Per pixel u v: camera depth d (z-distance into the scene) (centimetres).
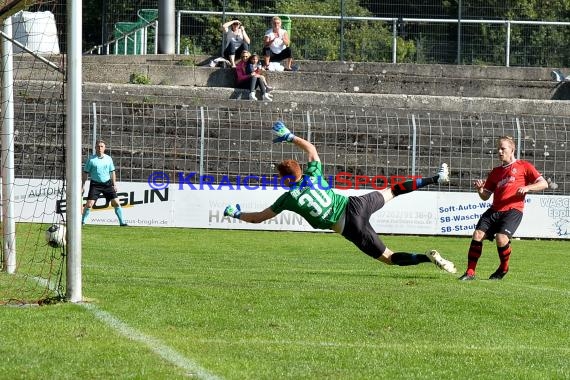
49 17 4650
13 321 1889
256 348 1733
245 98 6475
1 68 2953
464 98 6581
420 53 7112
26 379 1437
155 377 1465
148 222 5328
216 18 7250
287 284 2662
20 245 3831
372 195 2461
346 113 6022
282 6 7356
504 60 7088
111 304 2147
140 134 5716
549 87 6919
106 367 1523
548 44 7106
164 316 2027
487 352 1769
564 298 2500
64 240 2605
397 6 7175
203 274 2948
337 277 2956
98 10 7281
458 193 5381
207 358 1617
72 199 2195
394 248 4503
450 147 5766
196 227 5347
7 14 2808
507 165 3106
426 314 2156
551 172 5812
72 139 2200
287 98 6519
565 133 5881
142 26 7206
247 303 2241
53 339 1727
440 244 4822
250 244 4459
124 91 6391
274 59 6838
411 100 6569
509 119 5897
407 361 1662
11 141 2939
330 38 7175
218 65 6844
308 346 1773
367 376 1534
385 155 5825
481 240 3042
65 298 2211
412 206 5372
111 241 4334
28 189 5162
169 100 6150
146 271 2998
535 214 5412
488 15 7100
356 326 2005
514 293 2573
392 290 2553
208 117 5797
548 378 1560
